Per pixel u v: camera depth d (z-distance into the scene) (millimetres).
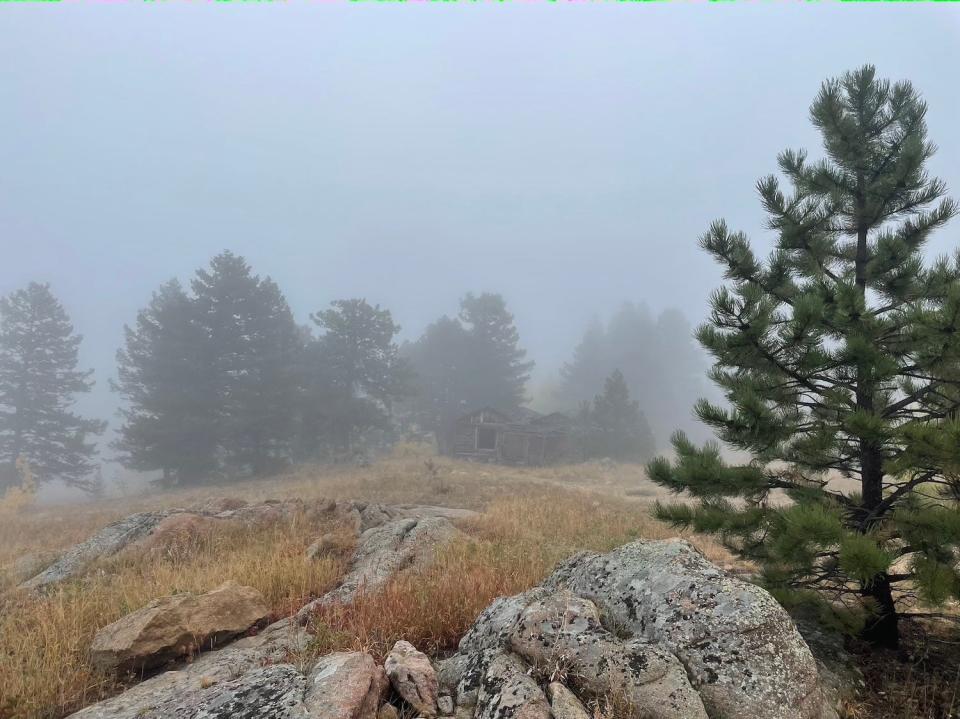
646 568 4625
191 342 35531
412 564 8273
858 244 6254
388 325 44188
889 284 5867
